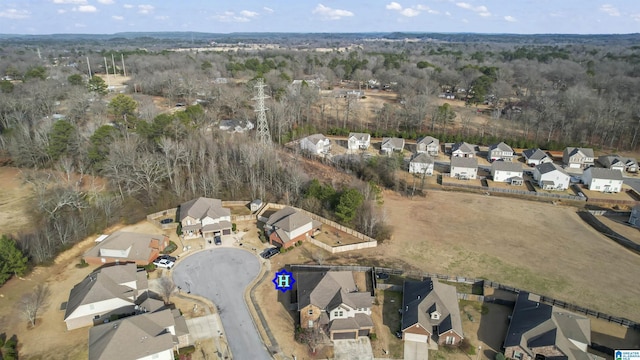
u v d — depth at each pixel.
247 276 55.34
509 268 58.94
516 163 91.25
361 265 58.56
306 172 90.06
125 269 51.28
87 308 45.50
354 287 50.06
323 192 73.00
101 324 44.66
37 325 45.59
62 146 84.50
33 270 55.12
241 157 85.62
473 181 91.19
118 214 69.12
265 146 87.94
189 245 62.47
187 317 47.41
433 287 49.25
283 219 63.44
